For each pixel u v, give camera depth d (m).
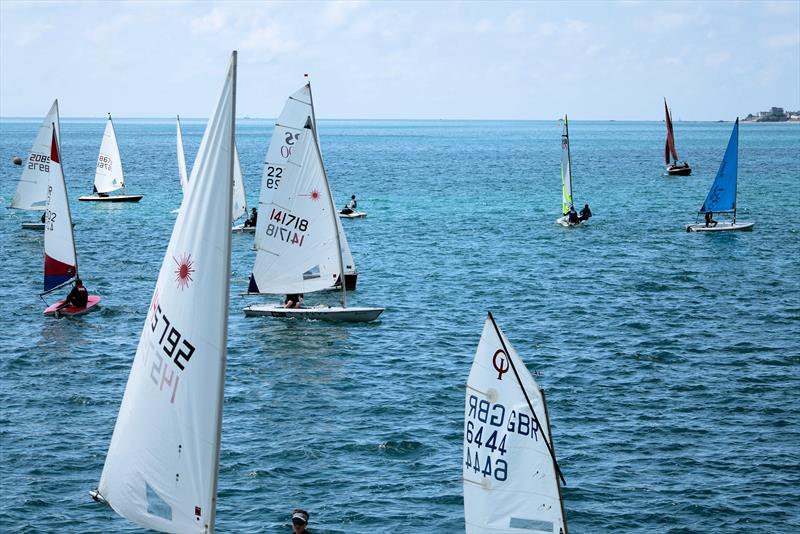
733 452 67.69
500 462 41.16
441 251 161.25
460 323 108.38
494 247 165.75
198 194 32.03
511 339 100.38
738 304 117.88
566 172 194.88
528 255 156.62
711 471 64.19
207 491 32.03
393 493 61.03
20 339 99.19
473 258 153.88
